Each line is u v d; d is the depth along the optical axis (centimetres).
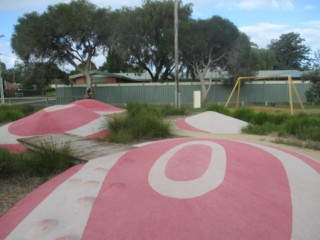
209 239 259
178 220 282
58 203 336
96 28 2398
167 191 329
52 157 523
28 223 304
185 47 2509
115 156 493
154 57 3067
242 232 267
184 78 3459
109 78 3688
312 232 272
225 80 2673
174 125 1055
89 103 1548
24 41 2314
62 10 2331
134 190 342
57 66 2689
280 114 1117
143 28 2877
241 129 952
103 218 296
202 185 335
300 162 437
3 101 2831
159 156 435
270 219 285
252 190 328
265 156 432
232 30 2477
